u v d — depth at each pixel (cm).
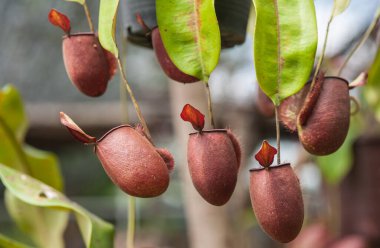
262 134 192
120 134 69
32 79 289
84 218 91
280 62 71
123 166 68
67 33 77
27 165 113
